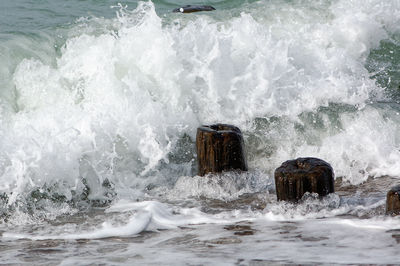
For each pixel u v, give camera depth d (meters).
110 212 22.56
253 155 27.45
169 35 29.50
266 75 29.64
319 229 19.69
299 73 30.59
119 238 19.69
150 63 28.92
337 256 17.00
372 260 16.61
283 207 21.69
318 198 21.59
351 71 32.38
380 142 27.53
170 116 27.69
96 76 28.12
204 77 29.09
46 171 23.61
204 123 28.22
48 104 27.06
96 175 24.59
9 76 27.47
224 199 23.45
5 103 26.36
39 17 38.22
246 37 30.70
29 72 27.67
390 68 34.38
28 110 26.72
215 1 45.50
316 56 31.86
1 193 22.86
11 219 21.98
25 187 23.20
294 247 17.94
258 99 29.19
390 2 36.84
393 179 25.45
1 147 23.55
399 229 19.38
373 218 20.58
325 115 28.91
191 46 29.73
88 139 25.09
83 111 26.47
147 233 20.16
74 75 28.33
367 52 35.41
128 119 26.36
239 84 29.34
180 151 26.91
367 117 28.84
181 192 24.31
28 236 20.16
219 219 21.30
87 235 20.09
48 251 18.44
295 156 27.41
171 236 19.64
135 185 25.06
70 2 42.28
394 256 16.94
